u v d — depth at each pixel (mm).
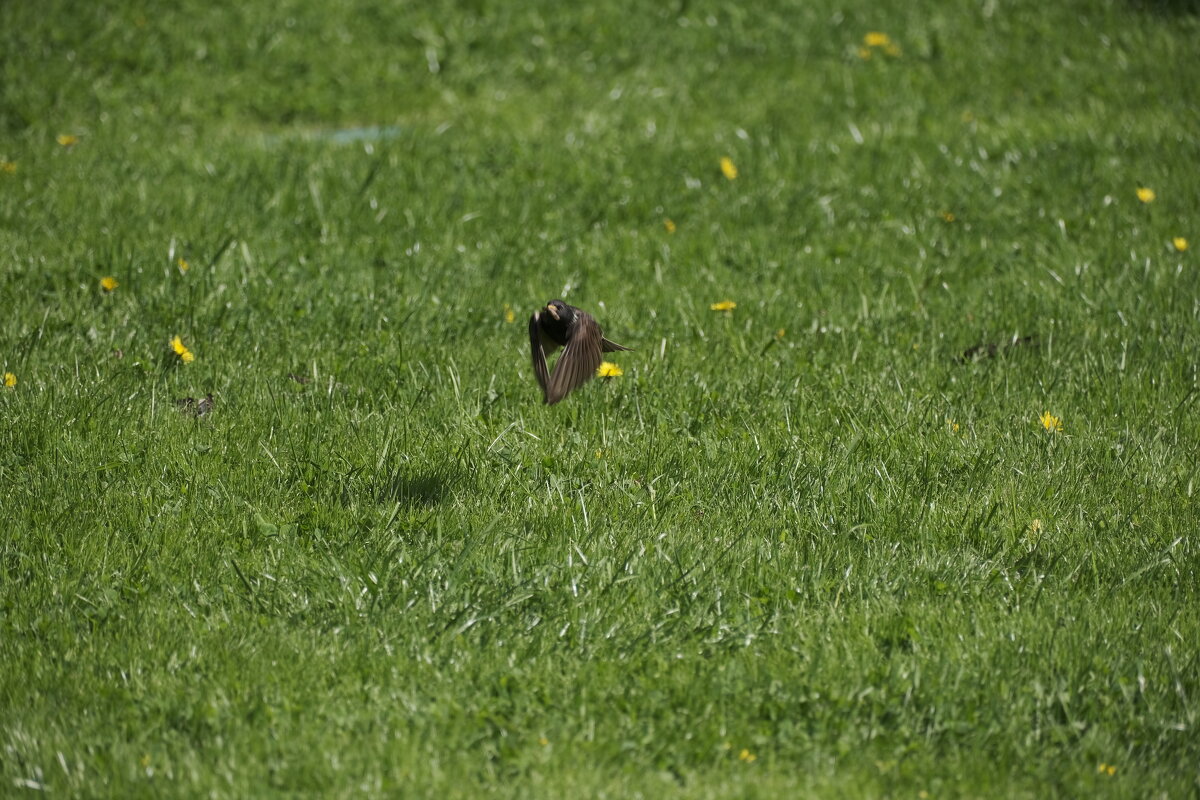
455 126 34094
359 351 20547
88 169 29500
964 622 13906
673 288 23578
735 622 13914
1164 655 13391
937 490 16891
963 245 25828
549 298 23047
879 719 12570
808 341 21438
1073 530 16000
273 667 13078
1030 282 23766
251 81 37594
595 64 39344
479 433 18125
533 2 43031
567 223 27047
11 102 34719
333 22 41562
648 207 27828
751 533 15797
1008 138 31781
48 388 18641
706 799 11453
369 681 12953
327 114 35844
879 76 37594
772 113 34844
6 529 15461
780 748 12195
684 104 35844
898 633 13758
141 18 40875
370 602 14062
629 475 17281
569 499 16375
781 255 25281
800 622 13906
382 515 15875
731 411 19000
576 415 18844
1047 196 28172
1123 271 23969
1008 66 38250
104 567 14750
